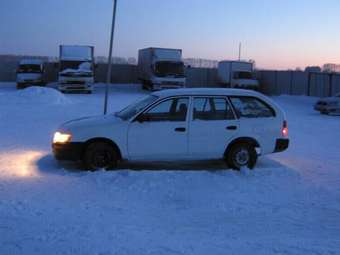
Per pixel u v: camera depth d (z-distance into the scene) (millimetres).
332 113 25328
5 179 8203
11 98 28906
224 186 8109
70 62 39406
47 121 18250
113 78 53531
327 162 10867
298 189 8086
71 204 6793
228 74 46375
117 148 9117
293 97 41125
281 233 5801
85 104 28141
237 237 5609
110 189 7719
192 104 9367
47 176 8516
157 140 9188
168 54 40625
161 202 7152
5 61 52688
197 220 6305
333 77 40000
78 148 8984
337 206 7074
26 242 5109
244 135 9445
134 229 5758
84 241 5164
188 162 10234
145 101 9758
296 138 15289
